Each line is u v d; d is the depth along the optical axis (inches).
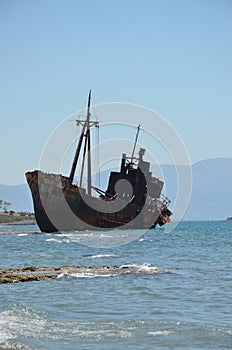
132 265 2706.7
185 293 1929.1
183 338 1274.6
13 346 1178.6
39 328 1347.2
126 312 1585.9
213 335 1301.7
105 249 4392.2
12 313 1509.6
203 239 6127.0
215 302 1764.3
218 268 2738.7
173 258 3417.8
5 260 3267.7
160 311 1608.0
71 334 1296.8
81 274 2348.7
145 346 1206.9
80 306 1668.3
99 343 1225.4
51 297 1812.3
